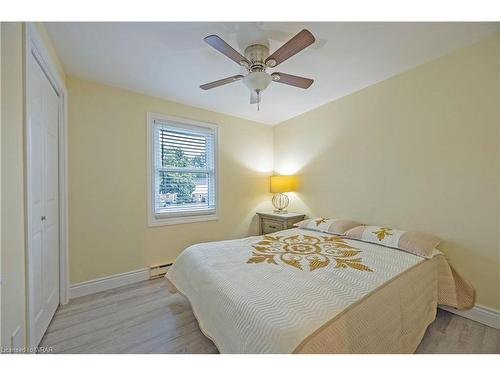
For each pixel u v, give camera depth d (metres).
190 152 2.89
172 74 2.07
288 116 3.31
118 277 2.30
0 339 0.85
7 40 0.94
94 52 1.72
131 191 2.40
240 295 1.08
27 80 1.11
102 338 1.50
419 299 1.39
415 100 1.99
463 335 1.51
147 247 2.50
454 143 1.76
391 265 1.44
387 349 1.08
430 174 1.90
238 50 1.69
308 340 0.80
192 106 2.86
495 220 1.57
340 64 1.93
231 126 3.23
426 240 1.73
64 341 1.47
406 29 1.49
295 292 1.08
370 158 2.36
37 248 1.39
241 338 0.92
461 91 1.72
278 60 1.52
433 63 1.87
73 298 2.05
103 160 2.23
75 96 2.08
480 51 1.63
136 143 2.44
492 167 1.58
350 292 1.09
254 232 3.46
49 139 1.65
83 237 2.12
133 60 1.84
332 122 2.76
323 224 2.49
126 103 2.38
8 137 0.94
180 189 2.80
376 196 2.31
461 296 1.70
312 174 3.04
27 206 1.10
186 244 2.79
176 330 1.60
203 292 1.31
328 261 1.51
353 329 0.94
